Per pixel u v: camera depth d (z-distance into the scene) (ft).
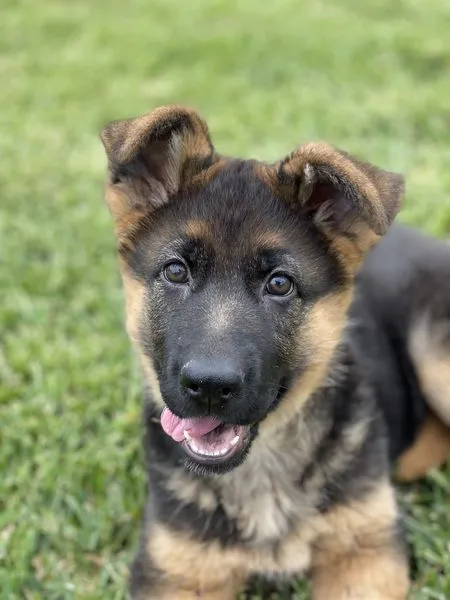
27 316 2.59
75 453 2.05
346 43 4.78
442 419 2.00
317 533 1.62
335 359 1.65
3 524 1.86
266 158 3.47
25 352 2.40
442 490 1.95
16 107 4.24
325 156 1.42
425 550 1.77
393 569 1.61
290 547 1.63
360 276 2.05
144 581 1.59
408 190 3.11
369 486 1.62
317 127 3.73
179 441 1.55
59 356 2.40
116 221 1.60
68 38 5.35
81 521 1.88
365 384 1.74
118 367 2.33
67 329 2.57
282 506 1.62
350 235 1.54
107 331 2.52
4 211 3.23
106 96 4.33
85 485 1.98
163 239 1.52
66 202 3.27
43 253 2.98
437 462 2.00
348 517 1.61
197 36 5.11
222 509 1.60
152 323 1.53
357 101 4.01
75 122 4.05
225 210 1.48
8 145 3.80
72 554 1.81
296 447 1.62
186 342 1.39
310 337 1.53
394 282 2.05
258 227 1.47
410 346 2.00
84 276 2.79
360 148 3.51
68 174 3.51
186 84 4.38
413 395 2.02
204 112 4.02
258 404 1.42
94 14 5.81
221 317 1.39
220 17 5.57
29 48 5.17
